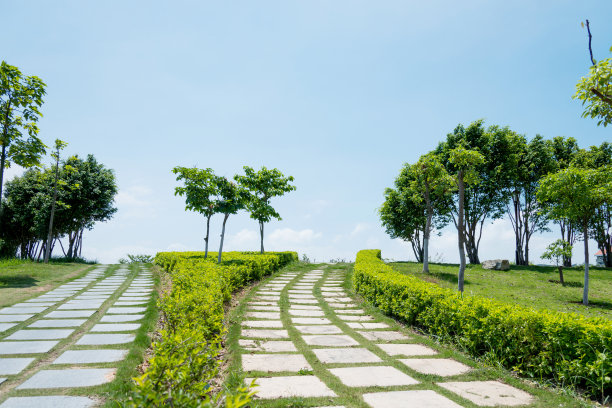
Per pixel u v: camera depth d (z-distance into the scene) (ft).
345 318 28.50
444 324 22.50
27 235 97.25
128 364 15.64
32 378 14.23
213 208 54.34
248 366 16.39
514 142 76.43
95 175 86.89
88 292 36.35
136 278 49.14
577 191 42.06
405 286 27.68
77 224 87.71
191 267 37.35
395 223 79.41
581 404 13.42
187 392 8.04
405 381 15.25
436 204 78.23
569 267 73.67
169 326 17.69
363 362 17.76
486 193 78.84
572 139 86.33
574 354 15.44
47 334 20.63
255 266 46.21
